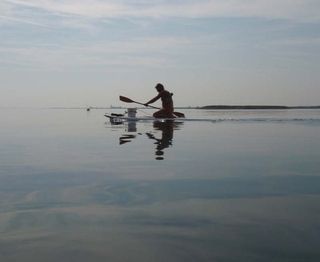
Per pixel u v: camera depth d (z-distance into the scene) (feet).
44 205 10.43
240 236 7.80
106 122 59.31
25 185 13.00
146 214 9.50
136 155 20.20
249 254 6.91
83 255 7.04
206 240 7.65
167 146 24.03
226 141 26.63
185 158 18.90
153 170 15.62
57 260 6.84
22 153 21.72
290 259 6.64
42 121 65.92
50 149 23.65
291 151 21.25
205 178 13.82
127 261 6.75
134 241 7.69
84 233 8.18
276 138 28.55
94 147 24.26
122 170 15.69
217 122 51.37
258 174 14.38
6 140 29.78
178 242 7.59
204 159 18.49
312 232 7.87
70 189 12.34
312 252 6.90
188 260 6.74
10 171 15.66
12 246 7.51
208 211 9.62
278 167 15.87
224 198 10.89
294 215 9.07
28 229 8.48
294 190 11.66
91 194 11.65
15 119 76.33
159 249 7.25
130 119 53.21
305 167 15.76
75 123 56.65
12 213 9.69
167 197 11.16
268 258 6.72
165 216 9.30
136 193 11.71
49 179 13.98
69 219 9.18
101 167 16.52
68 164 17.43
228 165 16.58
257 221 8.71
